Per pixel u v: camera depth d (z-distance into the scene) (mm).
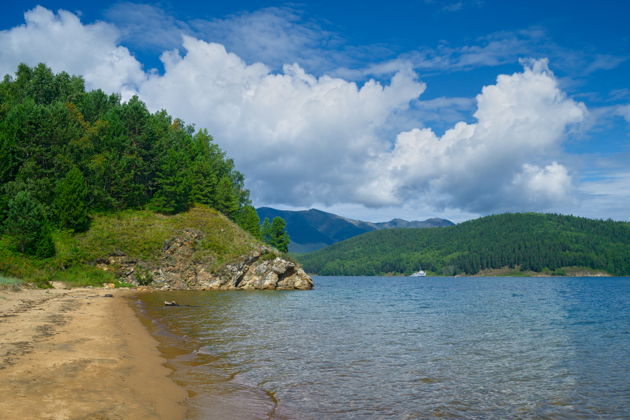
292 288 77125
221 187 102875
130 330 20516
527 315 36531
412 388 12547
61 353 13242
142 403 9266
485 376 14383
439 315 35219
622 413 10758
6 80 95312
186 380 12109
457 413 10398
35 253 53844
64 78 101750
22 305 26781
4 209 56531
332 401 10961
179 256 69375
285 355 16578
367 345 19594
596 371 15508
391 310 39188
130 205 79625
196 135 120750
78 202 64688
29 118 67875
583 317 35438
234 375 13133
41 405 8266
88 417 7891
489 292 82375
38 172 65688
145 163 83375
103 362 12656
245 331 22766
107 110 100562
